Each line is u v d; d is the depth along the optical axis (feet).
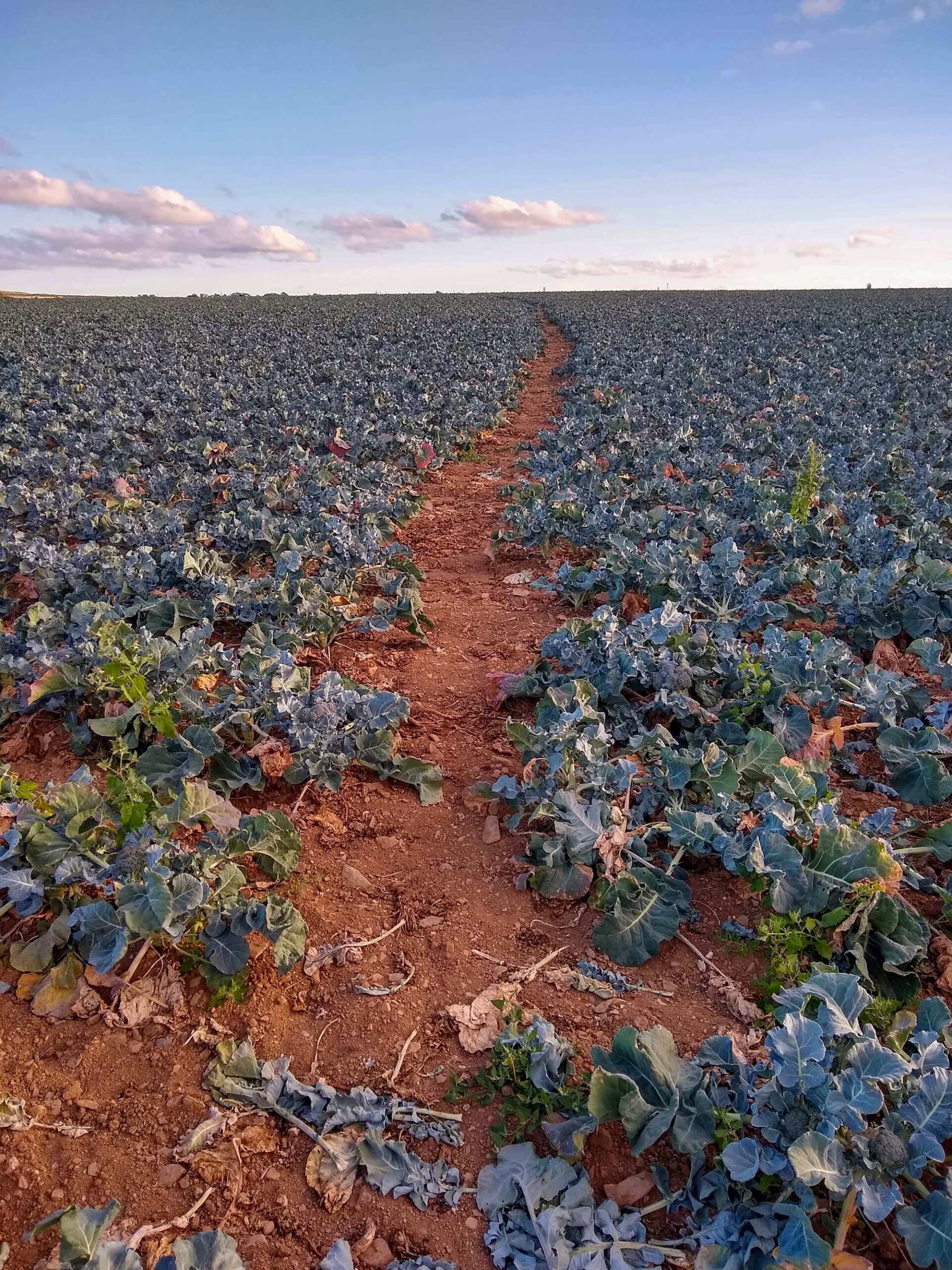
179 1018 10.45
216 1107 9.34
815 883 11.18
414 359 87.71
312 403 59.26
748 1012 10.26
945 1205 7.34
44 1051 10.03
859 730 16.51
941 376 68.39
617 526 27.63
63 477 40.06
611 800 13.01
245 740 16.06
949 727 15.67
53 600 23.32
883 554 24.52
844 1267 7.22
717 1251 7.56
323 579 23.35
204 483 35.17
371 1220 8.27
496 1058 9.48
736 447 43.55
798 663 16.30
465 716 18.24
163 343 105.19
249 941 11.31
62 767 16.25
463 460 48.70
